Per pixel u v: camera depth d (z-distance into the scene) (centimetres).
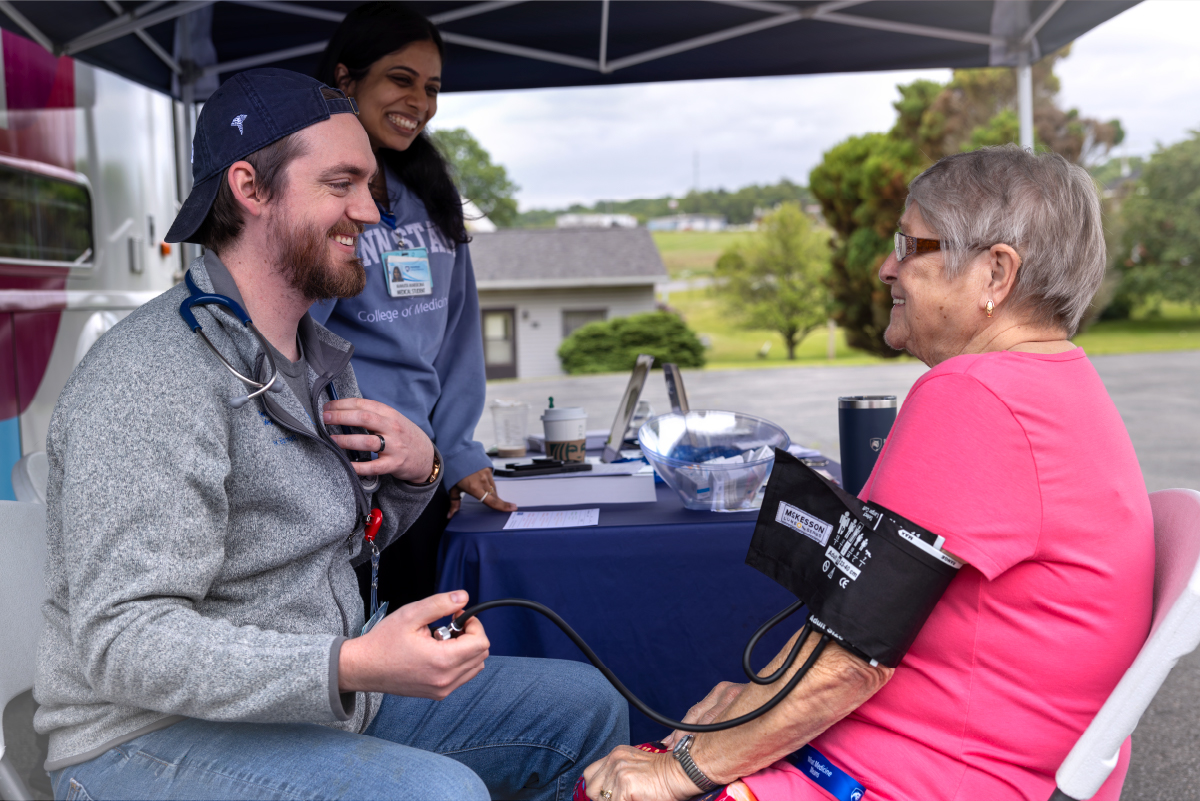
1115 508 101
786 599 183
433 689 103
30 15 315
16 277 330
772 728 107
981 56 385
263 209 120
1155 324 2902
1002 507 97
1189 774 235
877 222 2325
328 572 130
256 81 121
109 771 113
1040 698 102
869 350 2470
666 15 356
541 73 399
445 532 187
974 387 99
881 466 106
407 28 212
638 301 2594
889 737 108
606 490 210
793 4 353
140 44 364
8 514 133
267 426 118
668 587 183
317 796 108
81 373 111
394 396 217
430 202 227
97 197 394
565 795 148
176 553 104
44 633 117
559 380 2066
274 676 100
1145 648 91
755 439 206
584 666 157
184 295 119
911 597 99
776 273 2895
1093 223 107
